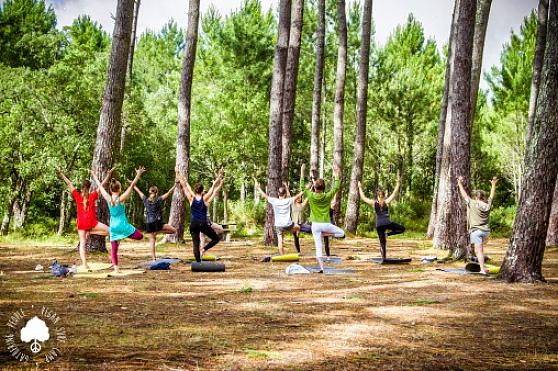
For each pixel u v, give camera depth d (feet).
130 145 96.78
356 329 18.03
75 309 20.76
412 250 56.39
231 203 115.75
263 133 103.35
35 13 116.78
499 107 134.10
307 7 119.85
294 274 34.17
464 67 43.04
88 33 136.26
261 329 17.79
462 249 43.29
